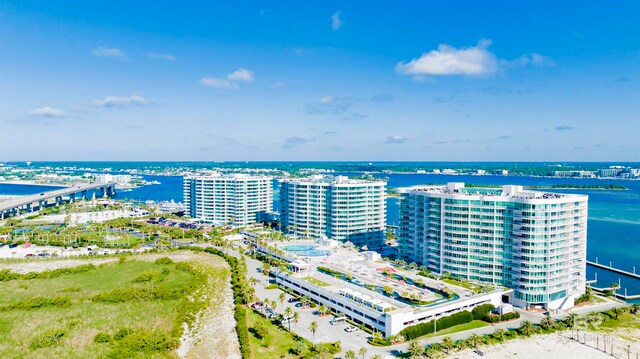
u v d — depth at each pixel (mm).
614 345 197625
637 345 197750
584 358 185625
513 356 187875
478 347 196000
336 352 192875
